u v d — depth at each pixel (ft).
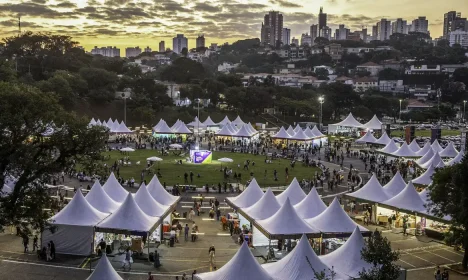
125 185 245.65
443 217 167.22
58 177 236.63
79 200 149.79
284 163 334.44
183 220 190.49
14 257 139.54
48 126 126.52
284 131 426.92
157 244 156.76
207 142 443.73
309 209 169.17
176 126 450.30
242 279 104.99
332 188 252.83
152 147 390.21
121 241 152.15
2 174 121.19
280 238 143.84
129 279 126.52
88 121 132.77
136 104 590.14
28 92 123.13
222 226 180.86
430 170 239.71
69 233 143.23
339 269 113.70
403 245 165.89
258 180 270.46
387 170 306.35
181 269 135.64
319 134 432.25
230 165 319.27
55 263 135.95
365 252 95.35
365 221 193.98
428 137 509.76
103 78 606.96
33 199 123.03
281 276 109.40
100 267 106.01
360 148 416.87
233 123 478.59
